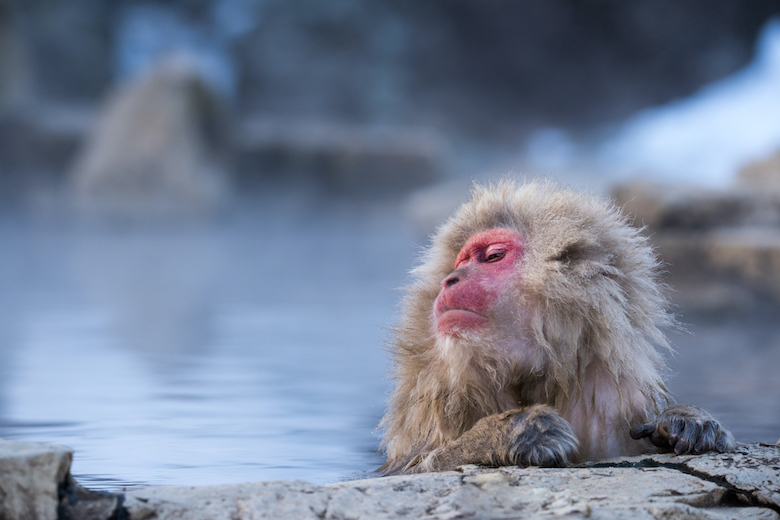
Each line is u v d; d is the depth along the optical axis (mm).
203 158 70875
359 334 20297
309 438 9188
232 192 74062
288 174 76750
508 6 101375
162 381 13625
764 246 21109
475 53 107375
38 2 96125
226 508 5082
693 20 98000
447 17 104250
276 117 101062
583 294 6574
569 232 6797
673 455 6465
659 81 106062
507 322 6699
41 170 72062
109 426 9836
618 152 121750
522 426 6266
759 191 23344
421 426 7137
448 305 6797
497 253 6961
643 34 100375
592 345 6625
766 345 18031
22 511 4691
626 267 6977
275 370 14836
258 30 103500
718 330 20359
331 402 11672
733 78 109500
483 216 7340
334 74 101750
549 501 5312
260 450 8531
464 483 5684
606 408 6750
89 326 21828
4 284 33406
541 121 114438
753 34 100062
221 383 13398
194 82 70125
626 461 6387
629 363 6660
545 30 103125
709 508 5516
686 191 22797
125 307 26344
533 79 108875
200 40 108500
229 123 74438
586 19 101062
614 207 7496
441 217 44188
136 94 68375
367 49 102688
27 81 80812
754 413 10625
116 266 41750
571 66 107062
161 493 5305
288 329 21359
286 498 5273
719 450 6496
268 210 75375
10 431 9523
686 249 21906
